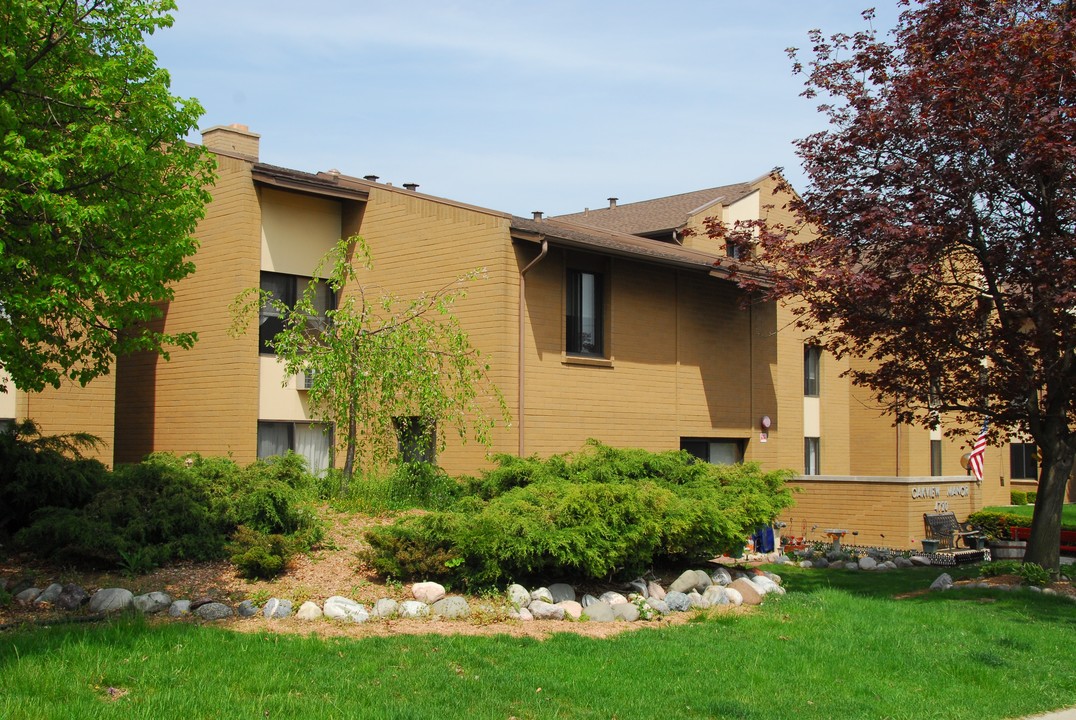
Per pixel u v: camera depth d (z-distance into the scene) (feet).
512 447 54.80
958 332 45.73
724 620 33.35
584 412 59.26
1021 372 46.42
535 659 25.82
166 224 33.12
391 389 46.47
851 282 41.81
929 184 43.39
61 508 34.63
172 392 62.80
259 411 60.03
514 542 32.65
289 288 62.23
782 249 45.42
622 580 36.73
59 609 28.76
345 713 20.42
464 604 31.22
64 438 40.45
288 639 25.85
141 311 32.94
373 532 34.71
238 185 59.52
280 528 37.17
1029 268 42.63
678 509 37.11
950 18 44.06
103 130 30.45
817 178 46.24
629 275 63.05
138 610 27.63
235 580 32.37
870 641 31.14
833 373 88.48
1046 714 24.99
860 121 44.19
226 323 59.57
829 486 70.59
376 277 61.67
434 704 21.54
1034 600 40.68
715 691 24.48
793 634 31.83
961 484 73.97
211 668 22.71
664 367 65.21
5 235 30.76
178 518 34.65
